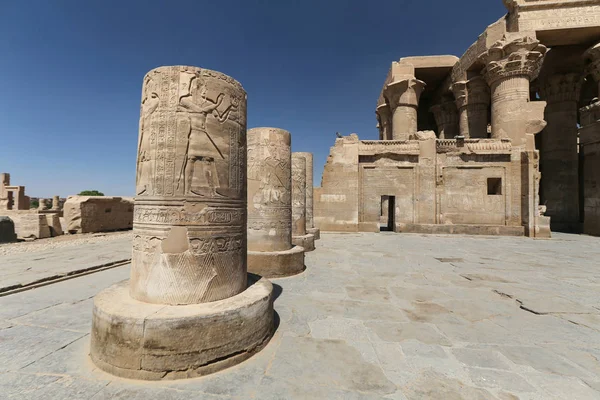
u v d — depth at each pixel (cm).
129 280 340
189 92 299
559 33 1502
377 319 382
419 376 257
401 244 1067
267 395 230
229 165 320
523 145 1412
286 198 657
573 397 230
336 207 1516
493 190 1493
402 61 1920
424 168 1480
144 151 305
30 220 1235
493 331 349
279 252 605
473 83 1705
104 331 262
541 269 671
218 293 300
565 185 1641
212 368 261
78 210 1393
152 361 249
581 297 473
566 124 1659
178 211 288
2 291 471
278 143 648
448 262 745
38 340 317
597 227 1356
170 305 282
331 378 253
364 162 1536
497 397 229
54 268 626
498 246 1032
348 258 792
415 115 1811
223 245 308
